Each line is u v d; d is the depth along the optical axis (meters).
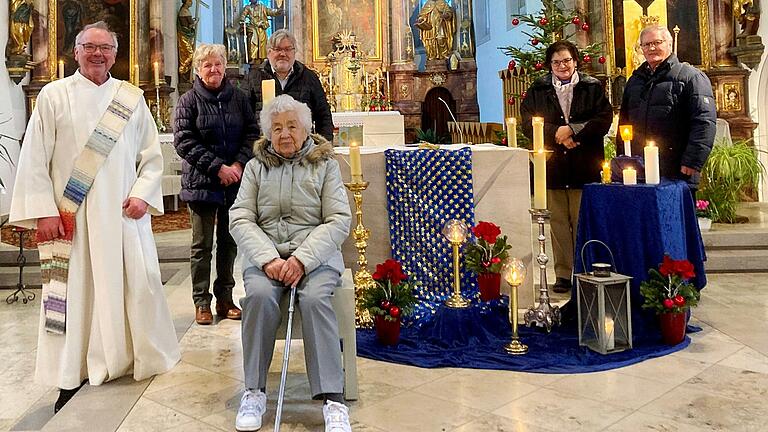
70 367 2.85
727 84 8.09
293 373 2.96
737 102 8.08
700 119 3.73
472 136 10.13
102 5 8.60
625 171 3.45
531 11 10.06
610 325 3.04
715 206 6.22
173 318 3.96
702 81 3.79
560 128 4.10
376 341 3.29
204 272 3.81
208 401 2.63
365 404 2.53
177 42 9.67
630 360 2.94
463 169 3.72
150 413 2.51
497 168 3.78
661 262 3.25
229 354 3.24
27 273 5.75
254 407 2.37
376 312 3.17
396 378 2.82
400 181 3.75
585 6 8.38
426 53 12.72
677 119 3.85
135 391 2.75
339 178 2.82
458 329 3.25
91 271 2.93
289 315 2.40
